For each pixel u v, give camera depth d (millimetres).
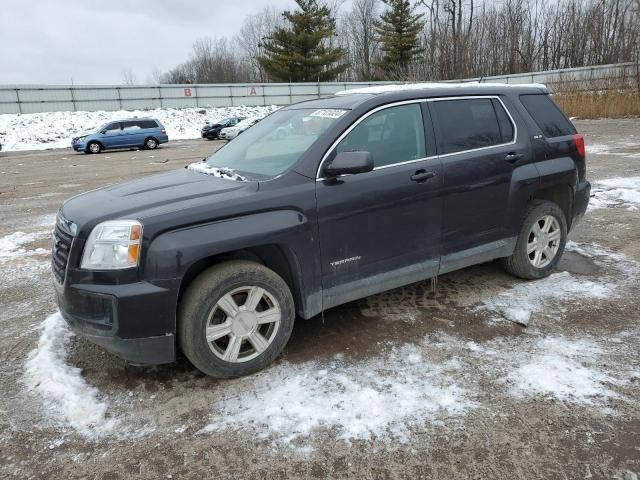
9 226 8055
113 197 3330
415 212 3686
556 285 4477
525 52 49000
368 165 3180
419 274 3830
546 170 4391
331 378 3148
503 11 49781
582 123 22703
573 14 47688
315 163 3320
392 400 2896
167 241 2840
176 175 3902
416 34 53188
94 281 2838
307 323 3938
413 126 3775
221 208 2982
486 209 4086
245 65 75188
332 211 3312
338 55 50875
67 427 2791
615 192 8023
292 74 50812
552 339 3512
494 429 2617
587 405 2770
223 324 3072
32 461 2539
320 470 2404
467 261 4094
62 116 36406
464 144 3998
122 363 3424
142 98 41406
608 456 2395
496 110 4273
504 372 3129
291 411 2836
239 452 2545
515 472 2330
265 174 3395
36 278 5398
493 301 4188
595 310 3939
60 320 4078
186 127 38500
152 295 2809
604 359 3225
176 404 2955
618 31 43188
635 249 5371
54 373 3273
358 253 3480
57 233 3236
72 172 15773
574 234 6020
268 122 4309
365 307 4184
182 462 2494
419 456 2459
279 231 3104
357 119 3520
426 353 3408
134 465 2488
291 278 3383
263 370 3268
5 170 17500
